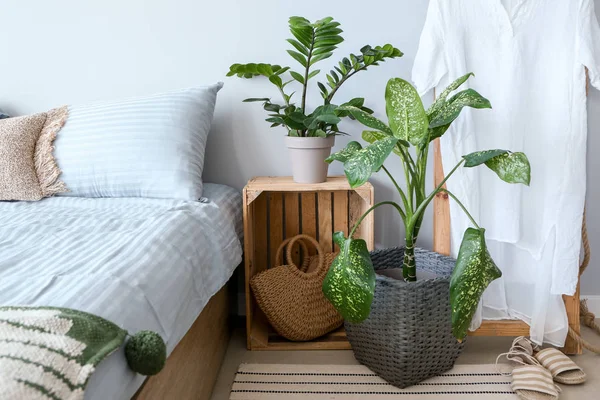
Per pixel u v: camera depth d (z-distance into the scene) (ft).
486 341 5.44
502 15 4.66
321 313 5.38
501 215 4.96
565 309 5.01
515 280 5.16
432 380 4.61
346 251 3.96
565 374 4.60
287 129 5.66
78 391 1.75
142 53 5.95
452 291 3.66
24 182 4.73
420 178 4.33
